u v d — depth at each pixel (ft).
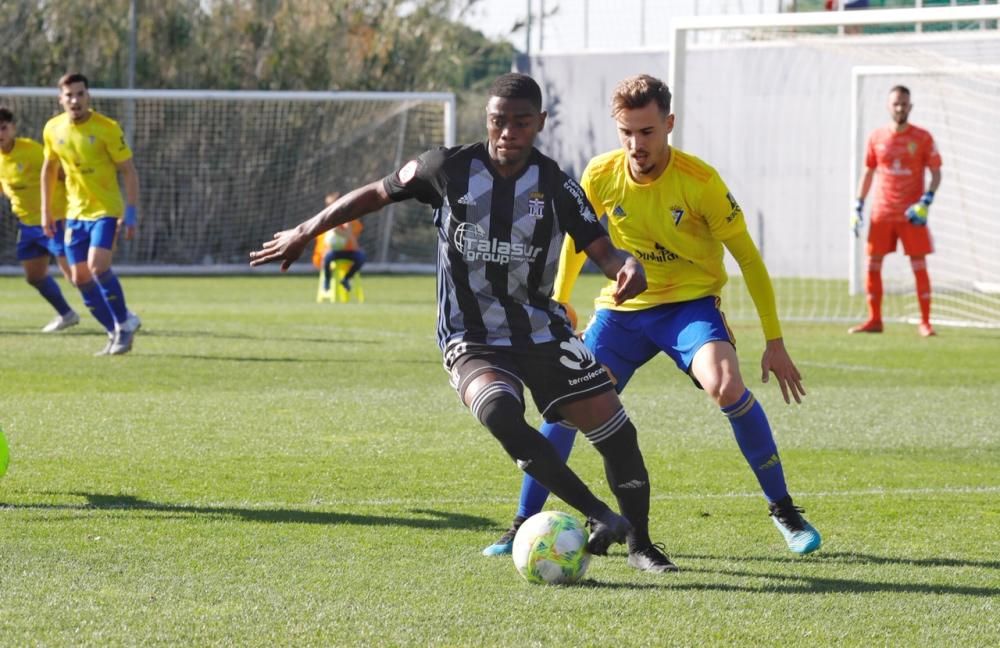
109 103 193.77
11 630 28.19
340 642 27.73
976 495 45.98
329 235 145.38
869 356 93.86
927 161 108.99
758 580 33.71
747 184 193.26
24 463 49.21
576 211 32.40
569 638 28.27
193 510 41.50
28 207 100.58
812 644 28.09
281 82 212.02
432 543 37.50
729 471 50.11
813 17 102.89
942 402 70.54
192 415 62.44
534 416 66.54
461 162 32.50
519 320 32.78
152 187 192.85
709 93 195.31
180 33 207.00
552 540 32.65
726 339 38.29
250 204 197.67
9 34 199.41
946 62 125.90
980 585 33.42
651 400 70.95
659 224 38.50
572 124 208.64
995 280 165.68
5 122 97.81
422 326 114.21
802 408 68.33
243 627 28.71
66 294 150.00
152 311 127.85
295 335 104.88
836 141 186.19
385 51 218.18
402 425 60.34
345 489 45.55
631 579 33.65
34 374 77.25
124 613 29.63
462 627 28.94
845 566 35.47
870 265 111.55
